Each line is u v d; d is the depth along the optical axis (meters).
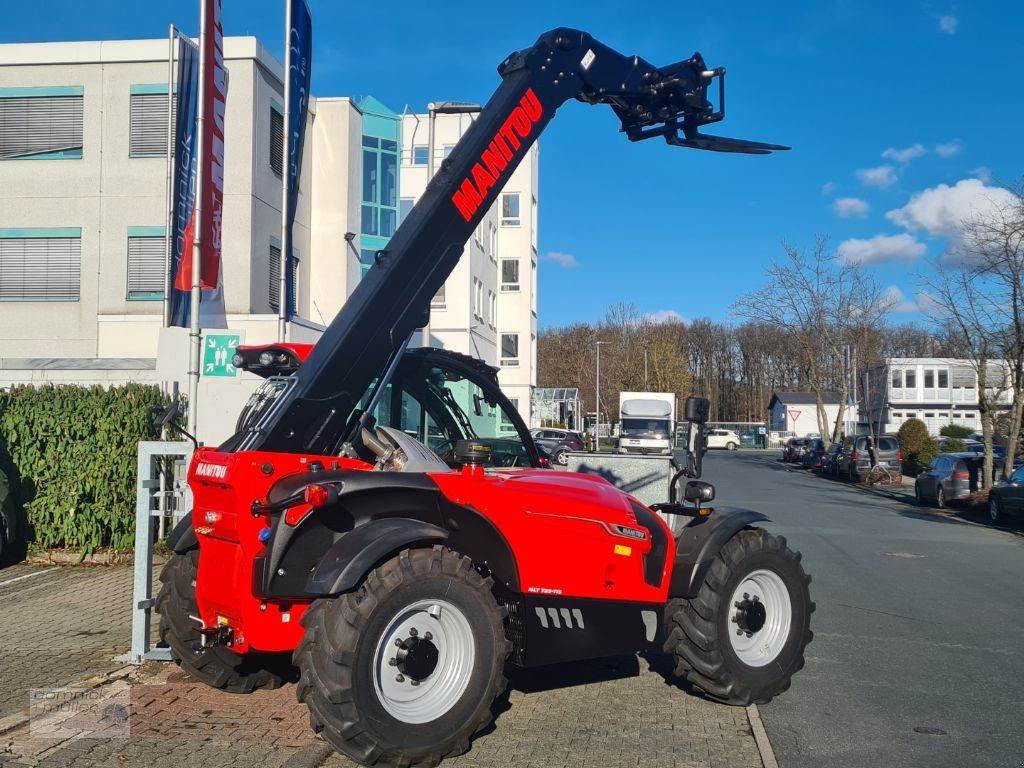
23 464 10.73
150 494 6.68
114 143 22.86
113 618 8.14
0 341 22.95
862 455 35.62
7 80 22.97
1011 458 22.48
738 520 6.07
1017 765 5.06
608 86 6.70
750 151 7.66
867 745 5.37
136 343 22.66
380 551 4.50
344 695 4.38
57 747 4.95
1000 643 8.12
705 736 5.37
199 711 5.58
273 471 4.91
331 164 26.45
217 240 12.84
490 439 6.65
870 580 11.73
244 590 4.84
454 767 4.79
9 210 22.98
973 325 23.38
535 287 52.44
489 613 4.84
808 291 45.44
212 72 10.81
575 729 5.46
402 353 5.55
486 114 6.02
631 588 5.72
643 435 38.22
